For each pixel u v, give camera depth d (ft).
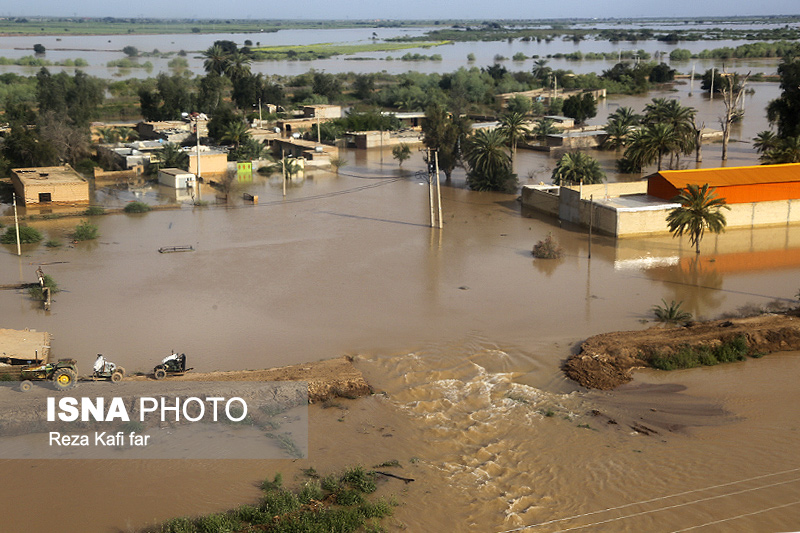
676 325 129.80
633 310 138.41
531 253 179.42
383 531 72.02
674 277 158.81
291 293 150.20
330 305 142.61
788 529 70.44
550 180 278.87
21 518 74.84
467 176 275.39
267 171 308.19
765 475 80.33
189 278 160.86
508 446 89.30
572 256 176.24
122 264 171.94
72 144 309.22
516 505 76.48
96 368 104.12
